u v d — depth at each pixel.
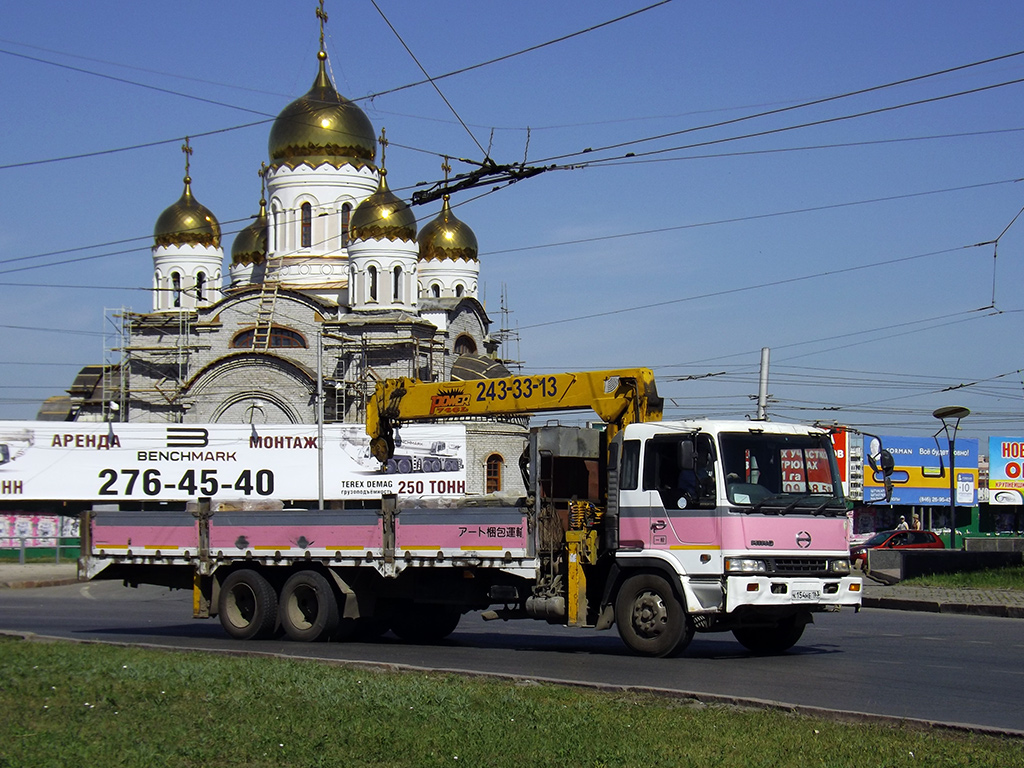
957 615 25.95
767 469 16.61
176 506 58.12
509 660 16.38
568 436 18.11
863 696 12.95
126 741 10.36
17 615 26.39
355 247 57.31
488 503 19.42
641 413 18.19
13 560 50.44
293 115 60.38
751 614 16.50
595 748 9.84
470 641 20.20
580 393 19.00
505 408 20.19
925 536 46.44
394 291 57.69
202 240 64.00
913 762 9.33
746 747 9.90
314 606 19.77
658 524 16.73
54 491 54.47
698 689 13.37
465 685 13.00
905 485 63.88
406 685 12.83
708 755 9.62
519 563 17.67
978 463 66.81
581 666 15.58
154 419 60.34
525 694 12.48
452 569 18.86
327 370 57.16
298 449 54.97
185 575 21.42
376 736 10.36
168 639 20.12
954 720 11.52
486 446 57.72
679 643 16.44
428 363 57.72
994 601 27.38
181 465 55.06
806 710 11.42
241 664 14.94
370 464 54.53
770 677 14.48
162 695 12.54
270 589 20.17
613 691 12.75
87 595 35.66
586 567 17.73
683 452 15.95
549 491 17.94
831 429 17.45
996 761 9.36
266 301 58.09
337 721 11.05
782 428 16.97
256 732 10.64
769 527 16.27
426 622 20.38
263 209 66.12
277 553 20.06
